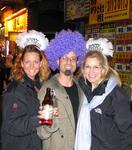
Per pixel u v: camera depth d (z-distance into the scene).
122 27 7.34
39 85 3.42
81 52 3.30
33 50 3.29
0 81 8.33
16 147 2.99
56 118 2.93
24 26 15.16
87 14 8.72
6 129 2.89
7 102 2.91
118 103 2.90
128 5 6.51
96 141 2.94
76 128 3.04
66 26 13.88
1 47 18.84
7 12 19.44
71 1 9.80
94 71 3.02
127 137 2.89
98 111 2.94
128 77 7.02
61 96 3.03
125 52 7.21
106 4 7.42
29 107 2.97
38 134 2.95
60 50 3.17
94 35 8.59
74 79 3.23
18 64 3.27
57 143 2.96
